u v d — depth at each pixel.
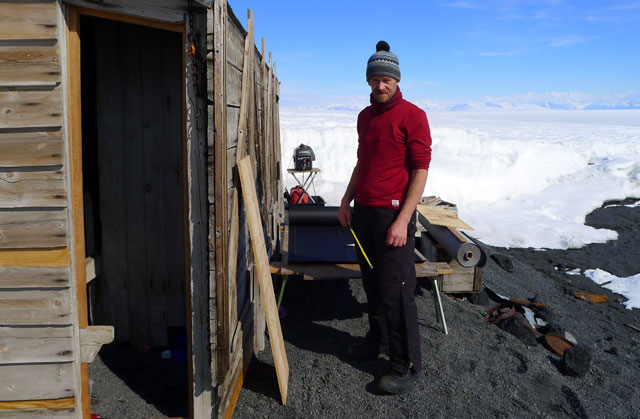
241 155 2.77
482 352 3.84
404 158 2.93
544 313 4.75
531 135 38.81
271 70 5.46
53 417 2.49
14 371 2.44
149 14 2.18
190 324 2.57
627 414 3.25
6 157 2.24
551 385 3.49
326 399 3.05
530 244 8.20
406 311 3.04
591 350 4.31
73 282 2.38
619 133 46.12
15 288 2.36
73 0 2.18
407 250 3.01
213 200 2.29
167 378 3.29
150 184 3.55
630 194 11.83
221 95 2.23
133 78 3.43
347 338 3.89
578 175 13.20
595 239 8.48
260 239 2.89
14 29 2.16
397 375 3.14
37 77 2.19
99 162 3.50
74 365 2.45
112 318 3.67
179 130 3.51
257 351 3.62
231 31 2.46
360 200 3.10
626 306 5.69
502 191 11.74
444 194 11.23
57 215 2.31
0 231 2.30
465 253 4.15
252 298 3.57
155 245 3.62
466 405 3.10
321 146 13.56
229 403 2.71
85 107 3.33
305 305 4.55
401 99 2.92
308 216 5.54
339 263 4.13
